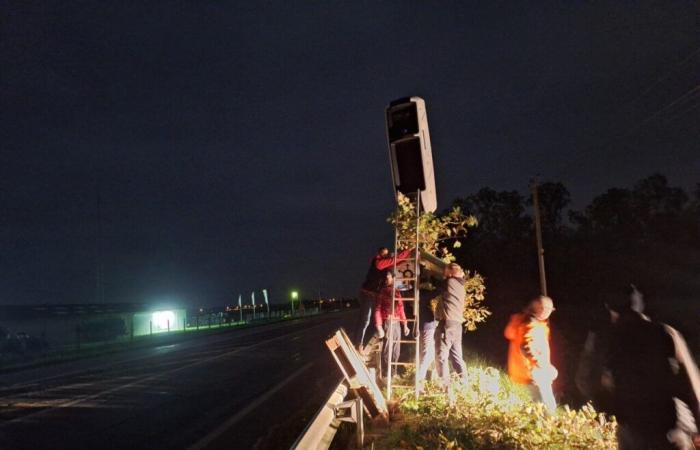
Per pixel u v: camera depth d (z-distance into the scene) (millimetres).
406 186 9609
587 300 25578
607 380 4098
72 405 11867
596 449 5773
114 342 35312
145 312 45812
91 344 33969
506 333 7711
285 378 15352
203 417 10477
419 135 9258
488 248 30266
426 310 9820
